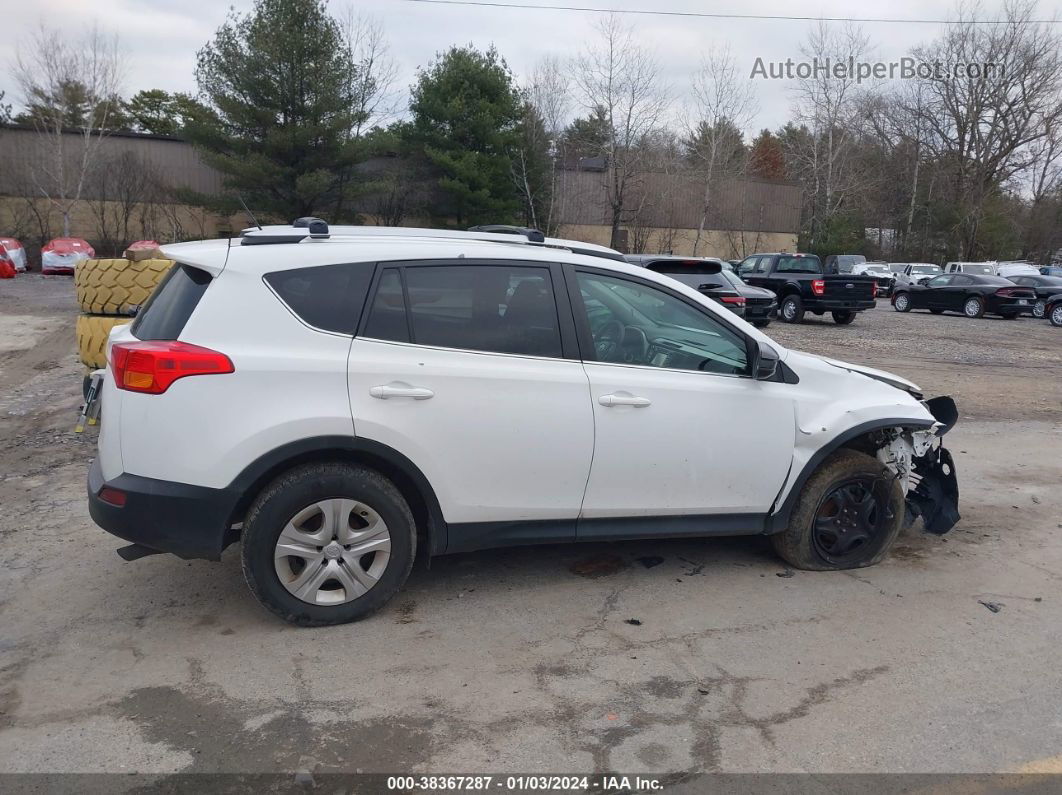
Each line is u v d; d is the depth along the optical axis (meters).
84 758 2.99
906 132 56.78
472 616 4.17
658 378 4.32
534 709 3.37
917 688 3.59
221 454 3.64
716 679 3.63
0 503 5.72
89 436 7.51
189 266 3.86
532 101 41.72
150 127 60.31
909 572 4.90
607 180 43.41
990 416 9.89
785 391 4.62
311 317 3.81
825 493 4.76
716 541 5.30
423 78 39.72
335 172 36.59
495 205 39.12
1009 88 51.47
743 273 23.16
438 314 4.00
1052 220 59.53
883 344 17.16
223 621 4.05
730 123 46.88
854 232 51.91
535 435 4.08
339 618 3.97
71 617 4.08
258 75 33.88
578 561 4.91
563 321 4.21
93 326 7.19
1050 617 4.34
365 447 3.81
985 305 25.23
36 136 39.75
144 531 3.66
